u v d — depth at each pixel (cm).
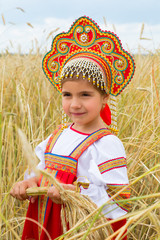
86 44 166
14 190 151
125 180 143
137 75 309
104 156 144
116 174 142
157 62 309
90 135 151
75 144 151
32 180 156
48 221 150
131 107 271
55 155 154
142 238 197
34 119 283
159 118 232
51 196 132
